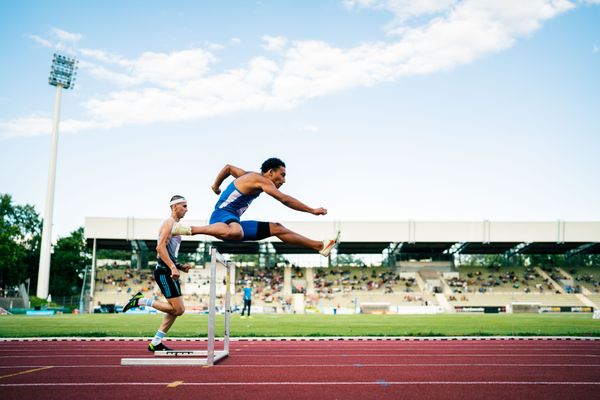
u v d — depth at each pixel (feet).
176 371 18.07
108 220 151.53
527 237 151.84
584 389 14.33
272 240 158.10
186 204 22.38
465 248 173.58
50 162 164.14
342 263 207.92
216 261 20.61
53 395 13.37
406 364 20.36
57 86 168.66
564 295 156.04
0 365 20.56
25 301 163.73
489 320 75.15
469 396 13.17
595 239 150.51
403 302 154.10
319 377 16.46
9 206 206.69
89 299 147.33
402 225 154.20
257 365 19.92
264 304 152.56
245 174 17.12
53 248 239.30
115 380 15.90
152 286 160.15
